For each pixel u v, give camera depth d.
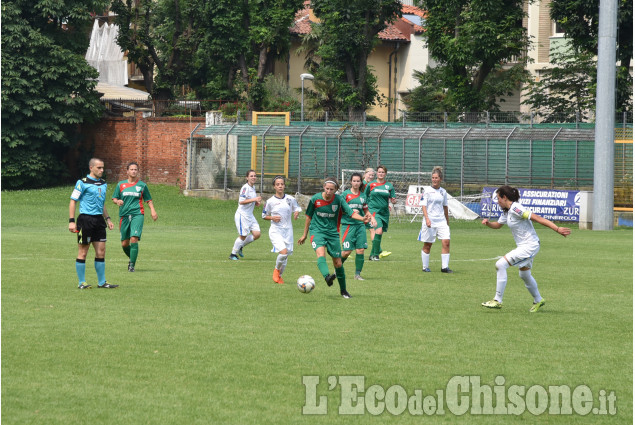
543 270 18.44
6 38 48.62
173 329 9.96
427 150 43.56
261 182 44.50
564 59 51.22
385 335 9.82
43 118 50.50
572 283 15.89
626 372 8.14
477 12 45.25
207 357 8.47
